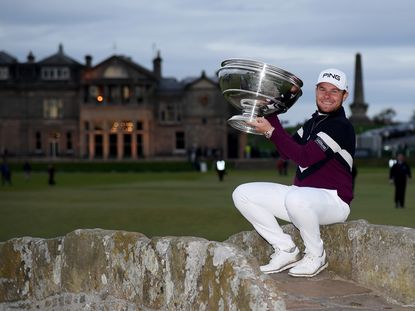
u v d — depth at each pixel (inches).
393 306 296.0
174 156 4623.5
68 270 353.4
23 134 4697.3
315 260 333.1
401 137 5674.2
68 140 4714.6
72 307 350.9
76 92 4685.0
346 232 333.1
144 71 4559.5
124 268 321.1
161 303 295.6
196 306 273.4
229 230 958.4
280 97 327.3
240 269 253.8
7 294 391.9
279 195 342.0
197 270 275.4
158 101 4638.3
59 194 1798.7
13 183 2463.1
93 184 2333.9
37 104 4692.4
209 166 3905.0
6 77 4692.4
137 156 4616.1
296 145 331.0
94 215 1193.4
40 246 372.5
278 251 346.0
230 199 1562.5
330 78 336.2
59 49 4781.0
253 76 323.0
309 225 323.6
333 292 313.3
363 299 304.7
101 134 4662.9
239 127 344.2
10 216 1186.0
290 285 322.3
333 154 333.4
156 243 300.2
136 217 1149.7
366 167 3895.2
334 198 335.0
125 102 4584.2
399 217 1099.3
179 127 4621.1
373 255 318.0
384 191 1790.1
